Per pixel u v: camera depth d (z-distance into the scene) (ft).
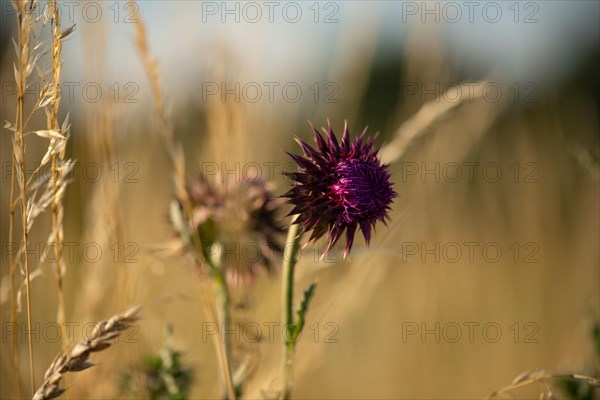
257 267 18.07
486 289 36.32
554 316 35.58
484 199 38.93
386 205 14.61
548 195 37.55
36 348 23.26
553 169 37.52
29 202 14.06
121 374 20.13
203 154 24.50
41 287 25.68
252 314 18.35
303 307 15.15
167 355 20.17
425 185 32.24
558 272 36.52
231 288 18.02
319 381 33.32
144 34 18.24
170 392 19.93
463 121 31.73
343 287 24.45
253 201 17.85
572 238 36.14
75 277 25.89
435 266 35.83
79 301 20.62
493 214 38.45
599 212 32.65
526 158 38.01
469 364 34.04
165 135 18.08
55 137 13.73
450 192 36.52
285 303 15.19
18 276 25.66
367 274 24.67
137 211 26.53
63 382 19.15
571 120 37.83
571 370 21.36
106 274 20.26
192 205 17.83
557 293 36.14
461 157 32.24
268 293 22.43
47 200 14.20
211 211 17.46
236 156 21.38
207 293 16.81
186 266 18.52
